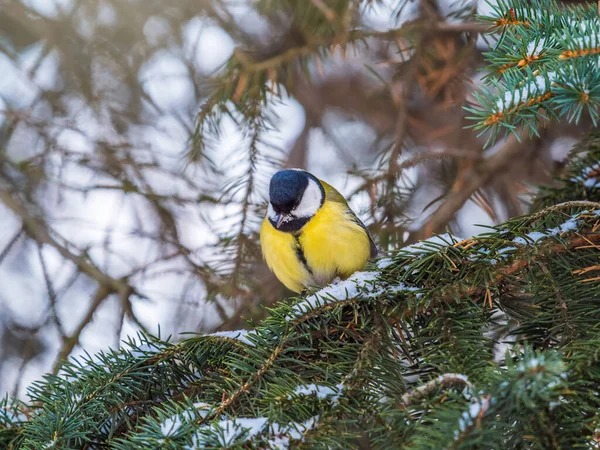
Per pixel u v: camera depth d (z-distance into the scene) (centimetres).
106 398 548
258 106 937
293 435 429
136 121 1109
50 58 1110
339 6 887
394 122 1182
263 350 539
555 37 518
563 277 566
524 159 1084
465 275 559
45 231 1019
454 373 441
